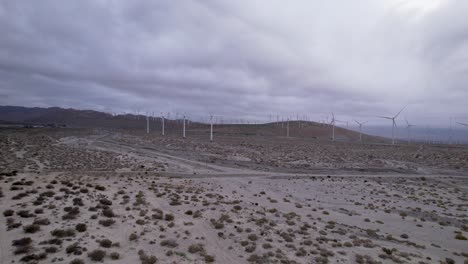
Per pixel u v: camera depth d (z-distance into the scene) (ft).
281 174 184.44
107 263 46.29
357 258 57.26
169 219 73.67
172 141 409.28
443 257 63.62
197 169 189.06
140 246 55.11
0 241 48.80
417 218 98.07
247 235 67.36
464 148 409.08
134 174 150.30
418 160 276.62
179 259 51.13
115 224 64.80
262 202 107.96
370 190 146.51
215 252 56.39
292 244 63.52
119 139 418.51
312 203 115.03
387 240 73.87
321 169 212.02
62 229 56.90
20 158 172.04
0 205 65.67
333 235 73.41
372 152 346.74
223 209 89.20
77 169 151.43
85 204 75.51
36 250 47.16
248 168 204.33
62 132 492.13
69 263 44.37
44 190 83.87
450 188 158.92
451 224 91.91
